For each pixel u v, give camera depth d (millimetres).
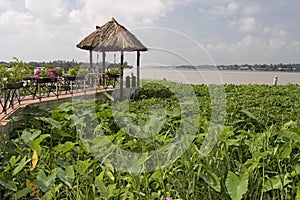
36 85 7992
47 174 2729
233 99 8500
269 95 10680
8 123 4488
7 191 2455
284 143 3117
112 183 2613
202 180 2594
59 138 4074
